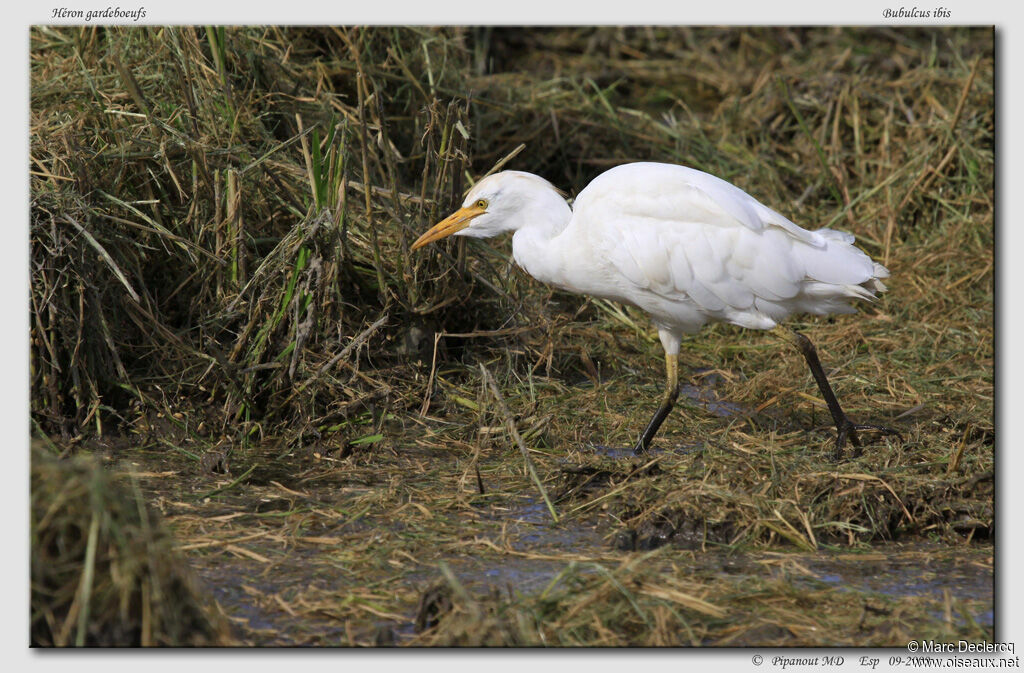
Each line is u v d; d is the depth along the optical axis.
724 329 13.27
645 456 9.84
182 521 8.42
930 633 6.91
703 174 9.91
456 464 9.79
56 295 9.96
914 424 10.75
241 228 10.64
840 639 6.86
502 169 15.33
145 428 10.17
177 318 11.09
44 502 6.22
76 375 9.98
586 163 15.80
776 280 9.58
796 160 16.34
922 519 8.61
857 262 9.74
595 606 7.00
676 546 8.23
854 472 9.05
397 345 11.48
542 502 9.02
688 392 11.75
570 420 10.76
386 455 9.95
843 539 8.44
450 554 8.02
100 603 6.14
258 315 10.37
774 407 11.30
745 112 17.34
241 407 10.29
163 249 11.01
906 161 15.67
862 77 17.28
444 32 14.93
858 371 12.04
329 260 10.55
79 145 10.76
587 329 12.45
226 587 7.43
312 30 13.66
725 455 9.60
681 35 20.77
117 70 11.89
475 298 11.95
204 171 10.91
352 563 7.83
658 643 6.68
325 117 12.66
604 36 20.36
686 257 9.59
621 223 9.73
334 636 6.80
